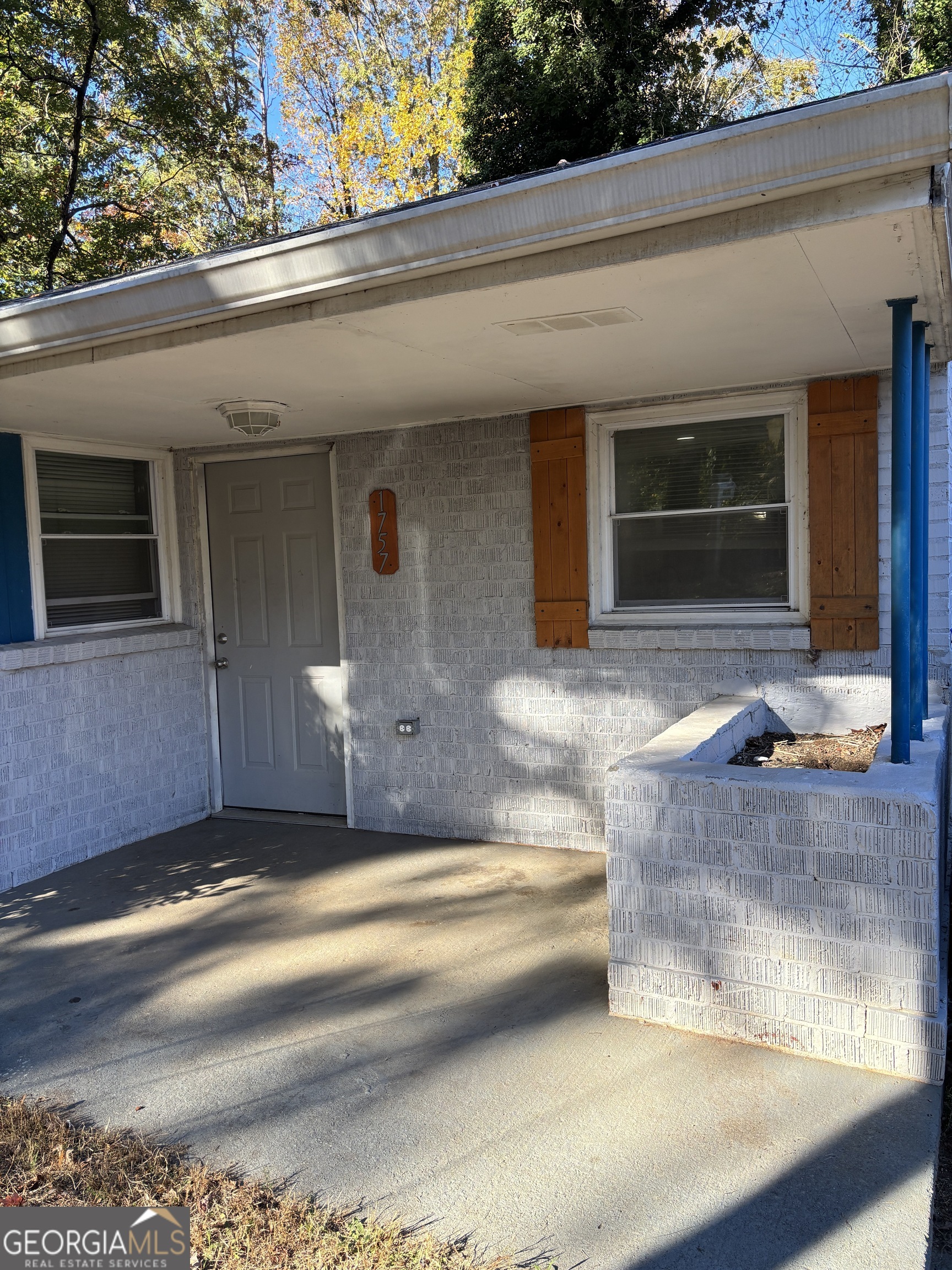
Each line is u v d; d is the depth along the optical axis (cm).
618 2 1247
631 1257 213
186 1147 260
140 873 509
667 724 491
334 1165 250
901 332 301
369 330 312
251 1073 299
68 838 521
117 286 310
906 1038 278
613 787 318
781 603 477
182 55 1485
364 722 574
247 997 354
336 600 586
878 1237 217
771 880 295
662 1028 316
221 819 616
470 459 530
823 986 289
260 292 289
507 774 536
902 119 201
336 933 413
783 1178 238
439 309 288
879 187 214
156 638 581
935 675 435
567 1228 223
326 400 450
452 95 1673
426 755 557
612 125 1269
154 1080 297
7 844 484
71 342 335
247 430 457
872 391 429
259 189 1680
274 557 604
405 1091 285
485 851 525
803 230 225
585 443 495
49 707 510
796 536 464
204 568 619
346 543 569
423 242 259
